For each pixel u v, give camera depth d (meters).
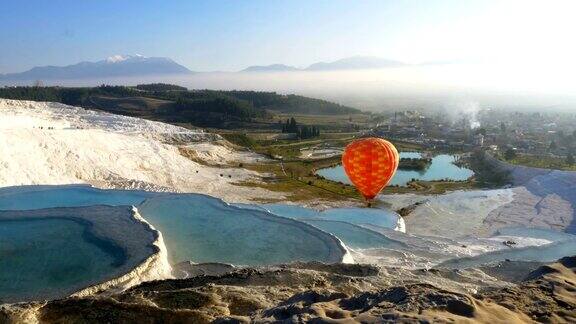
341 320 8.21
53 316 12.52
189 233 24.84
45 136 44.56
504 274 23.14
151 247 19.78
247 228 25.72
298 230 25.45
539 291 9.60
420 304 8.67
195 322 12.35
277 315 9.31
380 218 37.34
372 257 25.42
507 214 48.16
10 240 20.56
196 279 16.75
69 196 32.06
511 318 8.21
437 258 26.83
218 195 47.44
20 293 15.71
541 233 40.94
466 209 50.41
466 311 8.40
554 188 57.62
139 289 15.86
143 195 32.53
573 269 10.83
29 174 38.44
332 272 19.05
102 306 12.83
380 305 8.93
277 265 19.48
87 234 21.31
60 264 18.20
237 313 13.45
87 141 49.31
